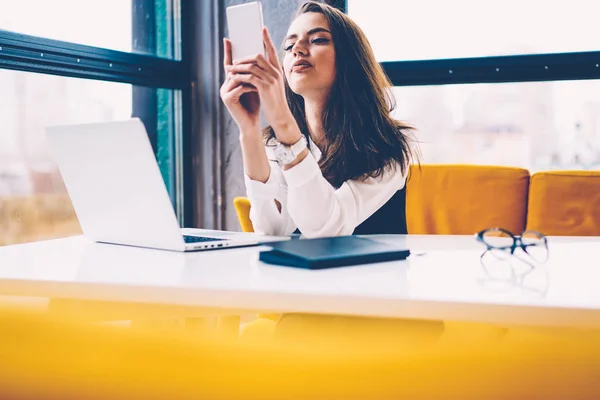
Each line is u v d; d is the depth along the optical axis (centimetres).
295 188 137
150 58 281
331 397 40
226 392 41
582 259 111
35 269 105
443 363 40
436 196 235
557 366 41
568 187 224
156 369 41
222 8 302
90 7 253
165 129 309
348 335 45
